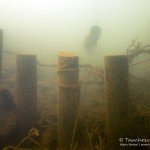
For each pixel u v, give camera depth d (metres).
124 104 3.95
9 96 5.31
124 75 3.93
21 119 4.95
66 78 4.28
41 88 7.46
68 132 4.39
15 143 4.88
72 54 4.48
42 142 4.96
